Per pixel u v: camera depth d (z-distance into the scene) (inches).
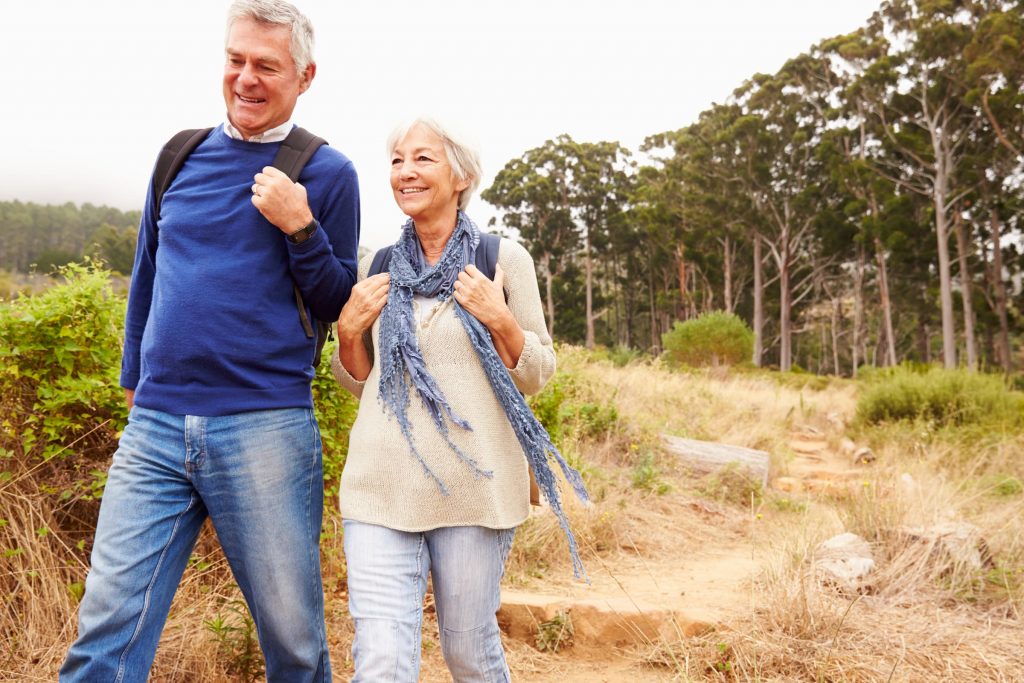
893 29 1469.0
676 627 123.0
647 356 708.7
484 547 72.2
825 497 257.6
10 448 112.0
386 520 70.9
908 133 1461.6
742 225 1758.1
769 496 259.0
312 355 80.7
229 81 76.4
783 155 1716.3
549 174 2299.5
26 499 108.0
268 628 75.8
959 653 113.2
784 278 1724.9
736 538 208.5
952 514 175.0
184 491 74.5
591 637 124.7
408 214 76.7
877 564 149.3
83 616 69.9
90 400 115.5
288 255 76.7
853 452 361.7
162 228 76.3
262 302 74.7
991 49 1194.0
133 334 80.7
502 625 130.0
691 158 1755.7
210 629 102.8
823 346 2325.3
